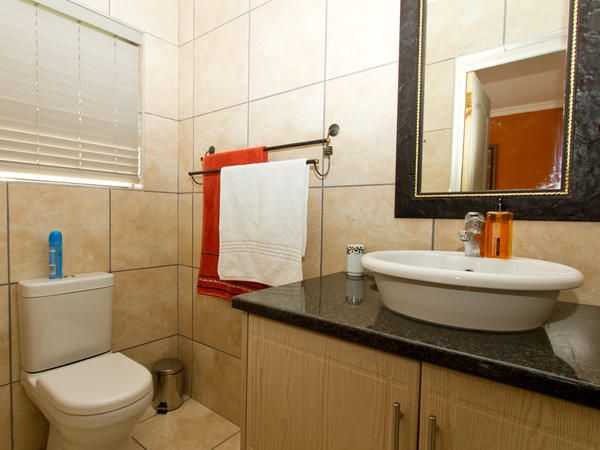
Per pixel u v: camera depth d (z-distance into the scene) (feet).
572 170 2.82
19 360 4.52
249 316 2.85
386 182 3.85
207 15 5.72
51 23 4.79
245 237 4.58
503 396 1.73
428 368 1.94
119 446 3.84
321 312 2.49
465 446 1.84
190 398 6.08
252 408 2.85
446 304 2.13
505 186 3.18
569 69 2.83
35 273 4.63
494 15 3.23
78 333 4.63
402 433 2.05
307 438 2.48
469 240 3.09
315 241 4.43
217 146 5.61
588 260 2.81
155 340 6.02
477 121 3.31
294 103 4.62
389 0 3.80
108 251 5.37
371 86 3.94
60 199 4.84
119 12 5.40
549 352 1.83
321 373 2.39
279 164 4.27
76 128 5.13
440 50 3.50
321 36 4.34
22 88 4.59
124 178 5.75
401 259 3.17
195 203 6.01
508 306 2.01
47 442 4.41
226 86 5.44
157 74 5.92
